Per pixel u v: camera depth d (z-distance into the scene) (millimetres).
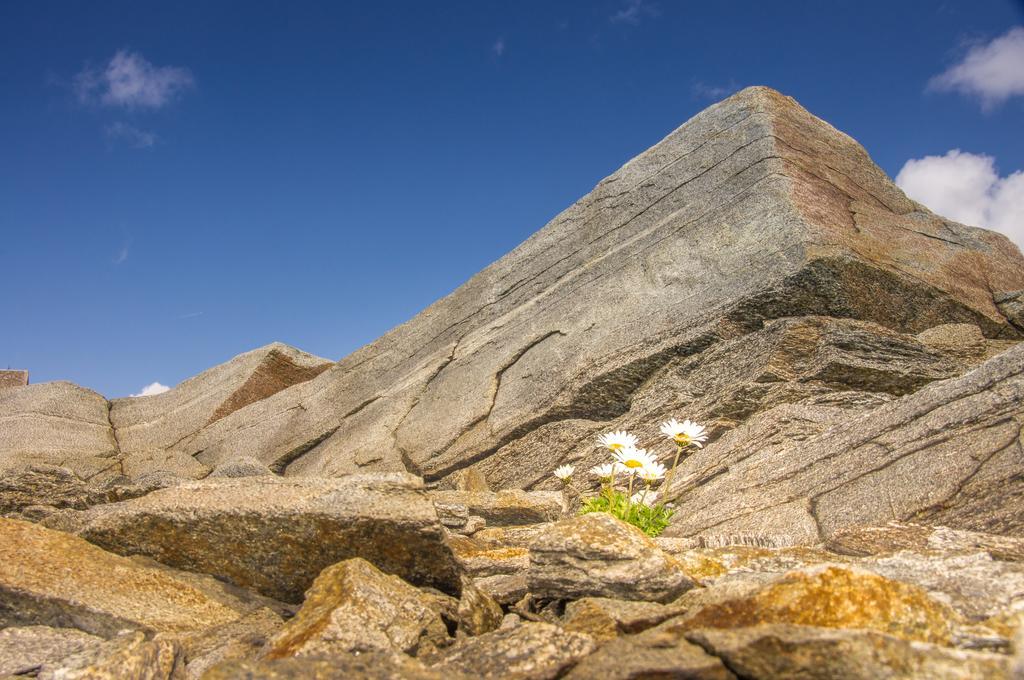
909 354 1115
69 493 951
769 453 882
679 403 1179
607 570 500
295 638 430
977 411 708
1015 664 303
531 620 514
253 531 550
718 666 342
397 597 467
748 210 1330
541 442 1352
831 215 1302
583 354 1391
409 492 559
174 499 576
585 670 363
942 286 1271
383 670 360
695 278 1324
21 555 520
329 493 555
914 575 475
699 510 812
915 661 313
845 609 374
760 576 526
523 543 765
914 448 719
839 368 1071
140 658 415
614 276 1479
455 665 400
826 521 698
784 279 1181
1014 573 457
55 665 417
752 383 1084
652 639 376
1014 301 1318
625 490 1028
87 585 505
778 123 1429
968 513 634
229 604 541
